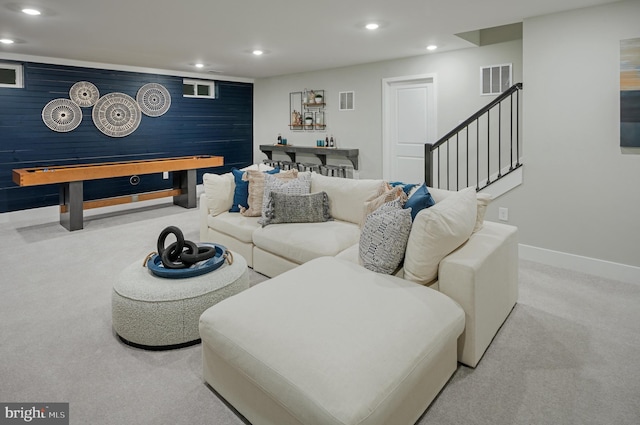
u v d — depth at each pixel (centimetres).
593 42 327
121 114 626
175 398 193
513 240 266
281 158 766
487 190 401
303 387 140
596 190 338
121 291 231
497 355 224
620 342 235
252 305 187
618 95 321
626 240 328
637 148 316
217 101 753
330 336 162
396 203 250
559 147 353
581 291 308
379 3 319
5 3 313
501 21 369
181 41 449
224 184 392
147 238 465
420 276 215
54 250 421
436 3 321
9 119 528
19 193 548
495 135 492
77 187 497
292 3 319
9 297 304
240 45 473
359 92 624
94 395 194
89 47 480
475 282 204
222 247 278
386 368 149
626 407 182
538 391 194
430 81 549
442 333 179
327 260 246
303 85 705
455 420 176
